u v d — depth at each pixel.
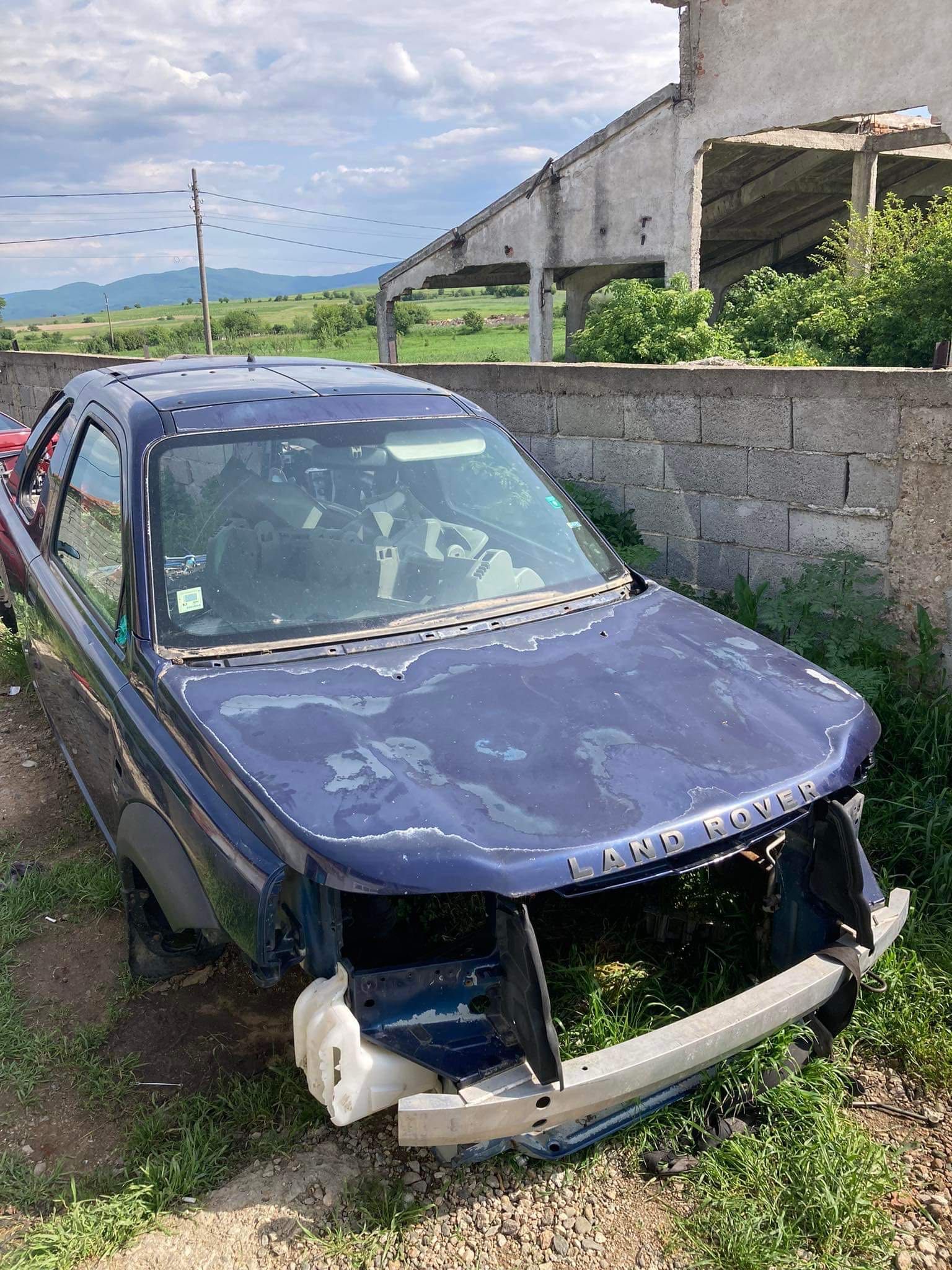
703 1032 2.26
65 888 3.76
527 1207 2.43
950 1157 2.58
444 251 22.08
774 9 14.77
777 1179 2.45
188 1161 2.49
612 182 17.92
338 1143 2.61
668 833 2.22
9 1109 2.75
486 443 3.73
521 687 2.71
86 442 3.91
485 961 2.24
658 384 5.78
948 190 16.16
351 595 3.06
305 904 2.20
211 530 3.08
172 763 2.56
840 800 2.74
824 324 16.03
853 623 4.63
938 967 3.19
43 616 4.01
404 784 2.27
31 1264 2.24
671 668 2.88
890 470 4.69
